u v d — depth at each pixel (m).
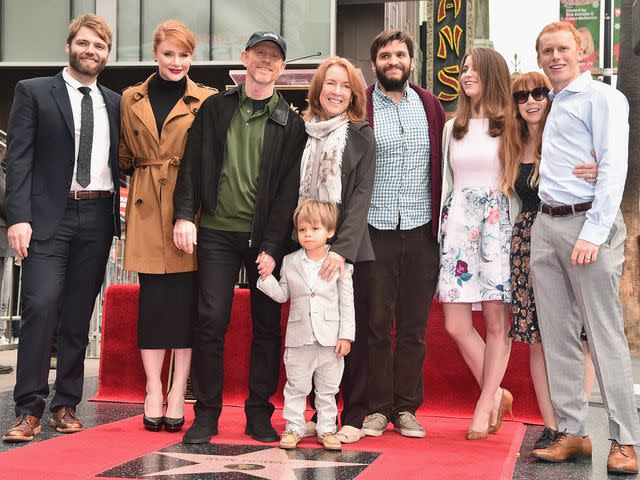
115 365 5.29
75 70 3.93
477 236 3.99
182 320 3.98
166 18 14.46
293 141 3.84
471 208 4.00
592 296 3.37
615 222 3.41
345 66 3.85
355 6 15.95
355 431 3.81
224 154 3.78
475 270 3.99
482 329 4.77
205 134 3.80
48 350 3.87
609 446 3.96
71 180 3.90
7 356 8.70
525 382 4.74
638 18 6.88
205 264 3.78
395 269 4.09
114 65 14.57
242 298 5.12
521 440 4.05
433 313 4.92
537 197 3.81
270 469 3.14
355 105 3.90
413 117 4.14
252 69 3.74
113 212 4.06
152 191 3.96
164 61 3.96
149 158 3.99
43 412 4.16
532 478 3.19
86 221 3.95
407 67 4.11
